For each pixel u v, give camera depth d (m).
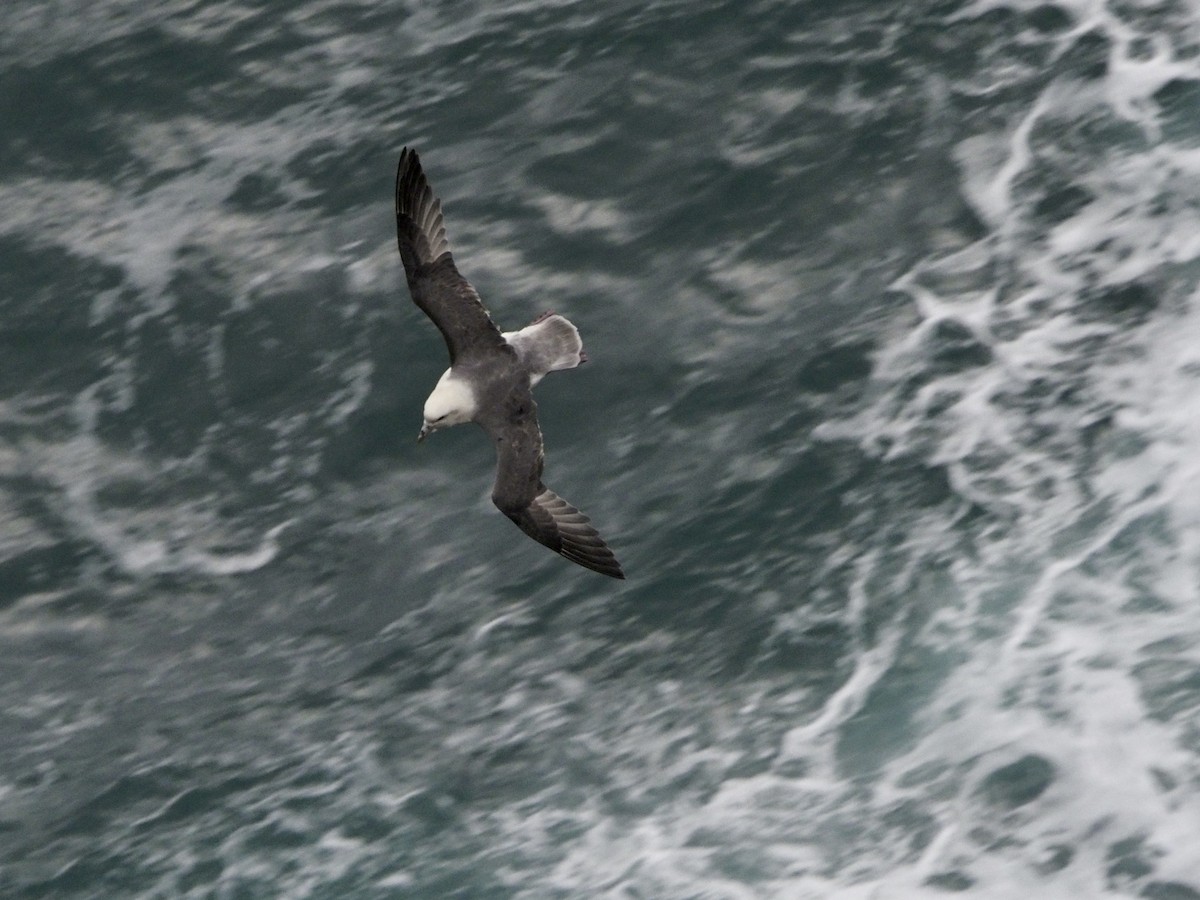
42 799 26.11
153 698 26.94
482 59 33.88
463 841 24.33
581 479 27.56
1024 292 28.36
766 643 25.44
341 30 35.19
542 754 25.02
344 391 29.47
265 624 27.39
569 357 17.33
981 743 23.64
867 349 28.14
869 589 25.61
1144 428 26.22
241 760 25.89
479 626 26.56
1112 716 23.42
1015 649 24.42
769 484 26.97
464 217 31.09
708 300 29.30
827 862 23.03
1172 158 29.42
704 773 24.31
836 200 30.30
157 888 24.75
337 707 26.17
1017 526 25.70
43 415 30.34
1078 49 31.41
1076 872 22.28
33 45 36.22
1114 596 24.61
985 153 30.39
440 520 27.91
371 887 24.12
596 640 26.03
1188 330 27.19
